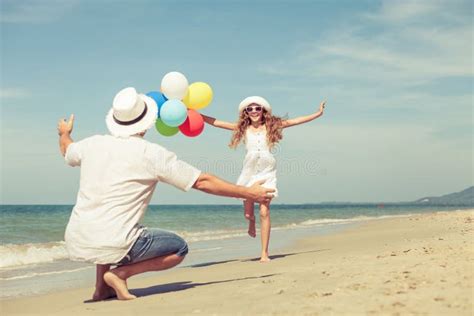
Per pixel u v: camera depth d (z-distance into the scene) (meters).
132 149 4.03
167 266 4.30
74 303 4.38
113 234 3.96
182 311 3.38
